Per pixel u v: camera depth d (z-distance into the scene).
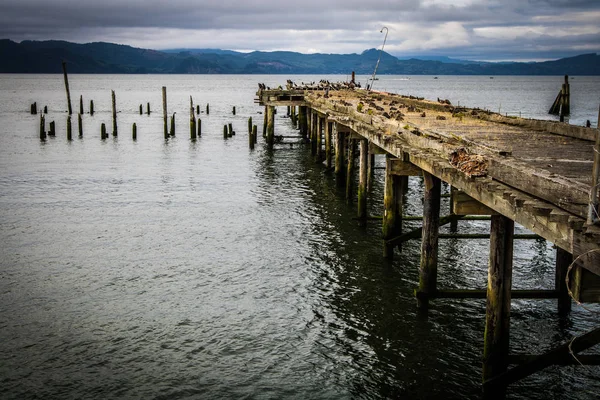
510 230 9.30
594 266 5.75
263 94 39.97
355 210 23.36
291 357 11.90
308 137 43.75
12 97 110.56
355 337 12.65
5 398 10.49
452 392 10.56
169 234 20.38
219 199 25.59
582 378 10.88
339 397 10.55
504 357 9.68
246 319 13.61
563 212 6.56
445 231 20.19
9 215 22.91
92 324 13.34
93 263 17.39
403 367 11.43
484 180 8.65
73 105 89.12
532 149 12.12
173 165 34.38
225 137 46.88
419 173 15.22
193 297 14.87
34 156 37.50
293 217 22.45
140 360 11.80
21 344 12.39
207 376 11.26
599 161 5.92
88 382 11.02
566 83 42.59
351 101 28.58
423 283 13.26
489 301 9.59
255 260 17.59
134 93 138.25
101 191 27.28
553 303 14.05
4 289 15.34
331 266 16.95
